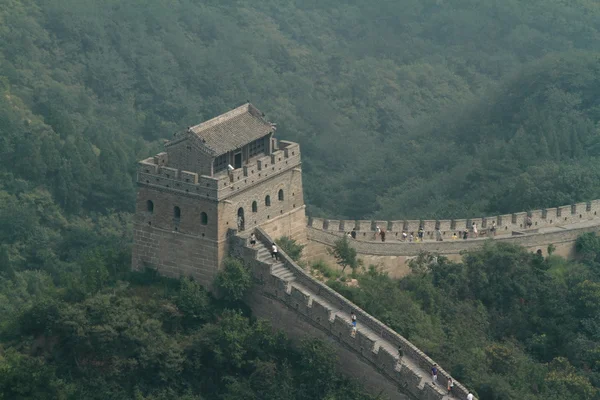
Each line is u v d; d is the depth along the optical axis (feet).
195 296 613.52
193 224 618.44
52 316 613.52
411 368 587.27
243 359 605.31
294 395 593.42
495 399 589.32
